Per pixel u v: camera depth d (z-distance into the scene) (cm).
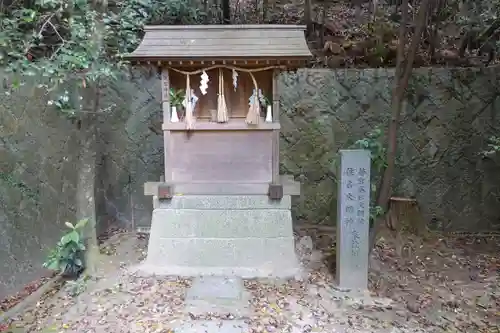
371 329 317
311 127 569
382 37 596
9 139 419
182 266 414
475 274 428
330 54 601
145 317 327
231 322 319
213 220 418
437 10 597
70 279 411
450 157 562
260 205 419
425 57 587
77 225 400
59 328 318
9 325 327
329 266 430
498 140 477
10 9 383
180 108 430
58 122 490
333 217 578
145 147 578
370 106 561
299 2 757
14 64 347
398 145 562
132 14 445
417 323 329
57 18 395
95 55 374
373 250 471
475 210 568
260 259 413
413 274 424
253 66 399
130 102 573
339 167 380
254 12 706
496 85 551
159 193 411
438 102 556
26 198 444
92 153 432
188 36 395
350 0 757
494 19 542
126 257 463
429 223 569
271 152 417
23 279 437
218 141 417
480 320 337
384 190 441
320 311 340
